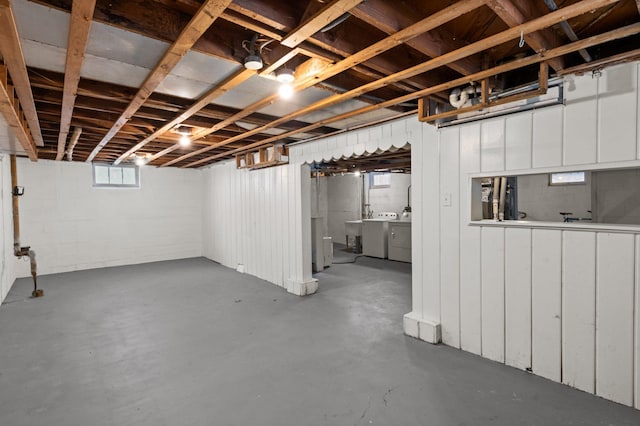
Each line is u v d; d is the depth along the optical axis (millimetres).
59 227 6246
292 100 2742
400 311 3791
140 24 1529
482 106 2207
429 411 1965
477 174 2584
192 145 4871
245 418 1929
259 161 5094
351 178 9469
